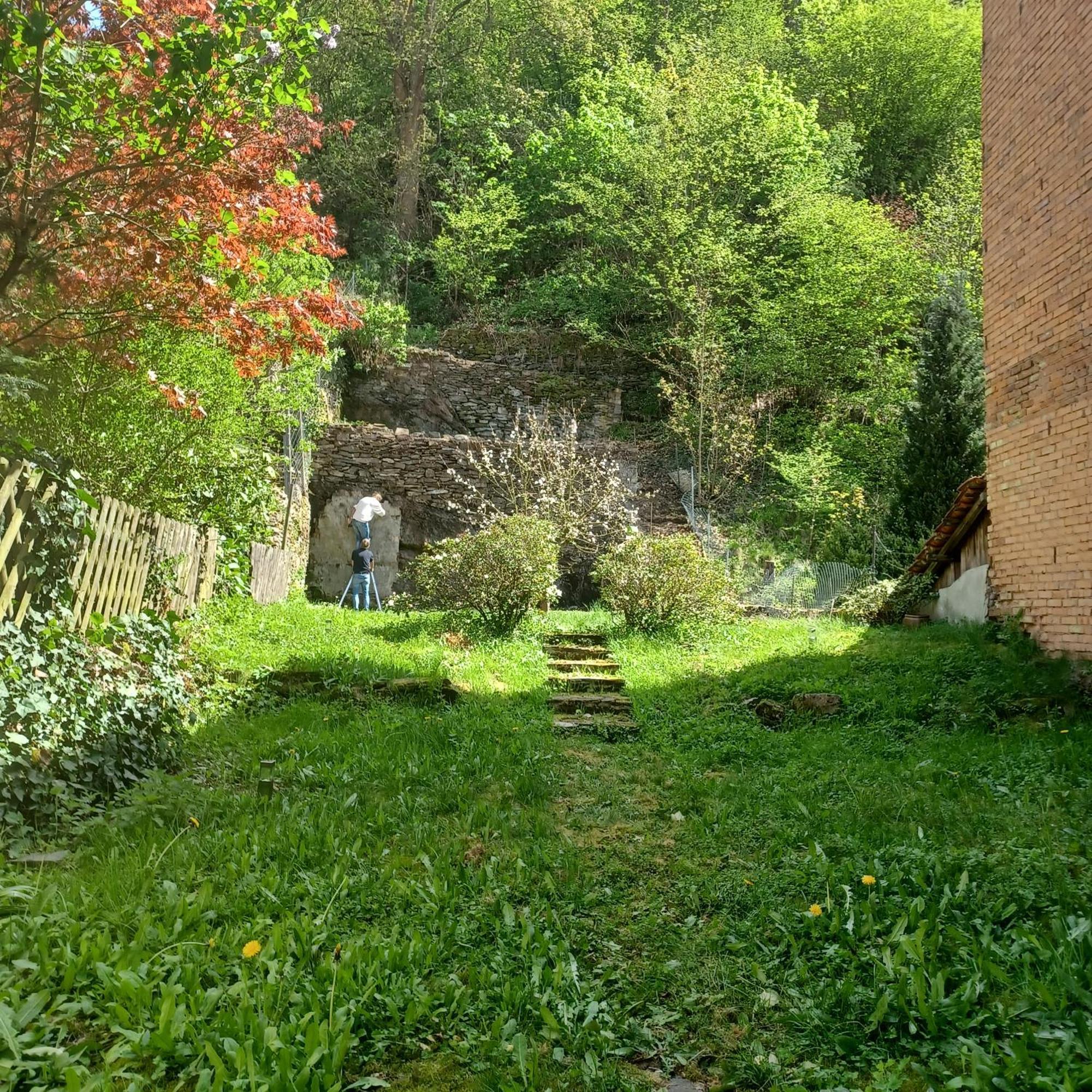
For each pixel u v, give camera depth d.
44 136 5.35
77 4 5.26
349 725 6.73
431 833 4.53
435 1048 2.67
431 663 8.84
